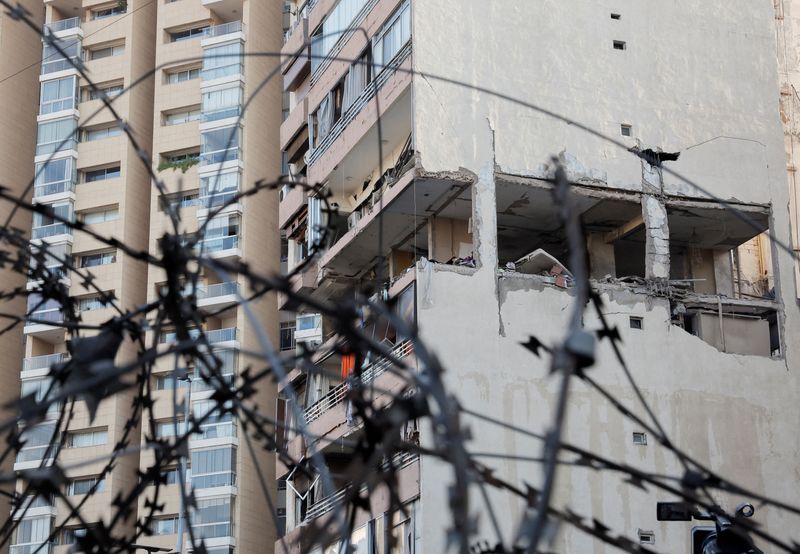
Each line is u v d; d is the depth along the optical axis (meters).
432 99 30.41
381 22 32.50
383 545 28.02
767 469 29.97
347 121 33.38
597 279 30.56
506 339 29.22
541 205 30.94
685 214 31.91
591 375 29.56
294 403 7.58
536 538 5.29
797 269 31.98
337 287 34.38
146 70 58.06
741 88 33.19
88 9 59.34
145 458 50.69
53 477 6.46
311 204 35.00
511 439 28.38
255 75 55.91
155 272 54.34
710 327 31.05
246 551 48.28
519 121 30.98
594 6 32.75
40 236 55.47
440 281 29.25
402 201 30.47
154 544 48.28
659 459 29.23
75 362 7.45
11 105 58.12
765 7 34.16
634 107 32.16
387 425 6.93
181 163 54.94
